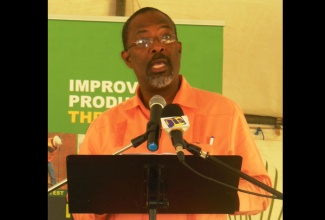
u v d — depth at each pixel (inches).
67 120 229.3
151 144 144.7
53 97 230.1
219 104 216.1
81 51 231.6
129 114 214.7
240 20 251.4
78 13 251.3
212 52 234.2
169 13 251.3
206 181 158.4
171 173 157.5
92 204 162.2
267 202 198.4
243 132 214.2
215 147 209.2
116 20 232.7
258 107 244.8
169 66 206.7
